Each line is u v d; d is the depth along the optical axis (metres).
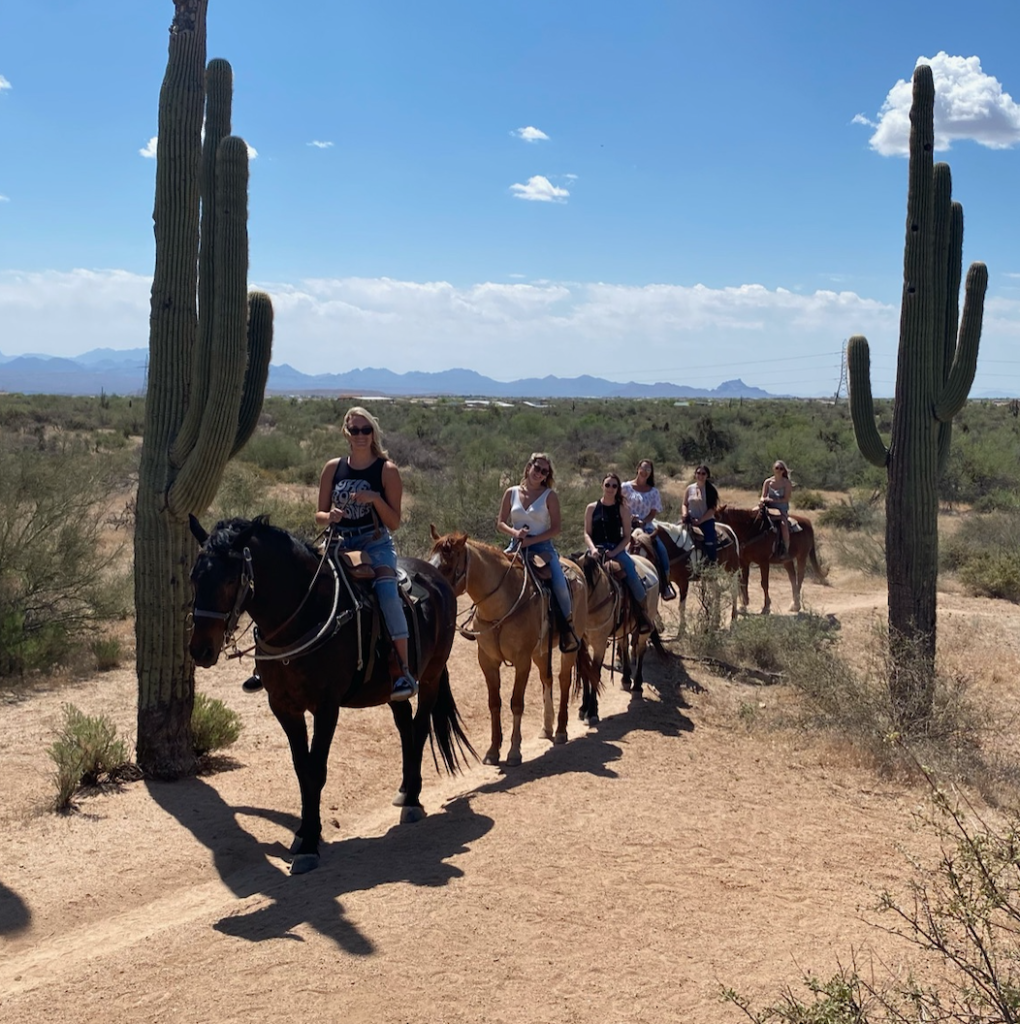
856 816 7.05
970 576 17.72
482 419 57.88
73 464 13.13
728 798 7.27
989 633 14.02
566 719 8.74
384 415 56.91
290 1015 4.23
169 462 7.49
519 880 5.61
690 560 12.84
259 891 5.65
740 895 5.57
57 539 12.60
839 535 23.06
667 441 43.19
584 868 5.82
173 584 7.52
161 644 7.52
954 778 7.89
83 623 12.56
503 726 9.72
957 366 9.58
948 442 10.12
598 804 6.97
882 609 15.60
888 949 4.94
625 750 8.44
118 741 7.87
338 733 8.97
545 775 7.73
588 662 9.34
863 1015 3.78
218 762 8.05
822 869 6.02
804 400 140.38
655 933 5.05
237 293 7.19
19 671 10.84
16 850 6.20
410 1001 4.35
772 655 12.16
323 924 5.02
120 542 16.91
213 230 7.36
